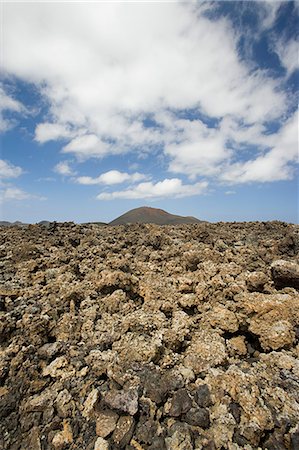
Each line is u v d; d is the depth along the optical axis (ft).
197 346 26.27
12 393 21.04
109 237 60.08
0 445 18.51
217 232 67.21
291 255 48.32
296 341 26.76
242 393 20.31
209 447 17.75
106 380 22.98
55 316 29.86
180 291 36.09
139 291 35.83
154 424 19.04
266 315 28.71
